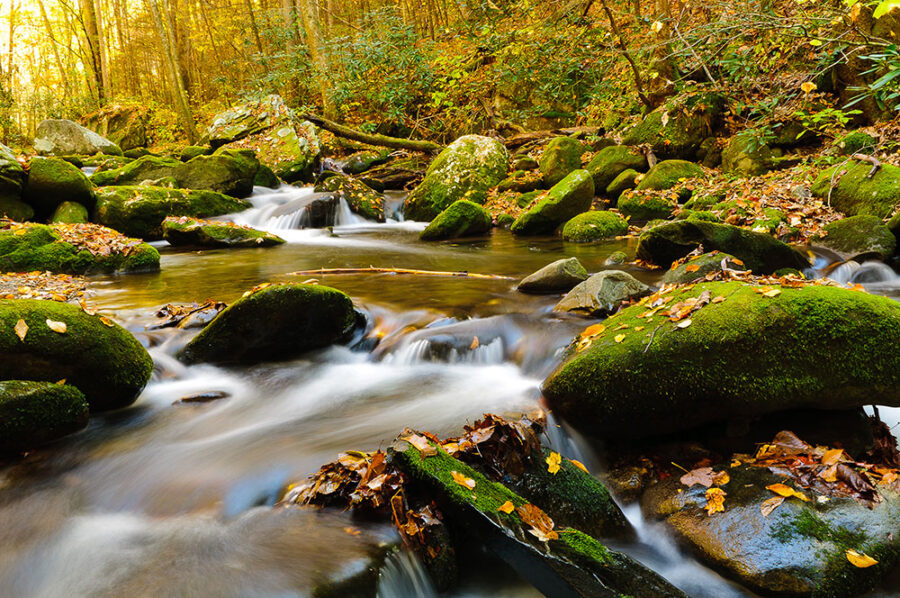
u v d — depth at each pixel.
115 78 33.75
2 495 2.80
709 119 11.79
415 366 4.42
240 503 2.74
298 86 21.31
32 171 9.06
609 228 9.32
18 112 26.17
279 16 20.36
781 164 10.02
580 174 10.08
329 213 11.43
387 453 2.78
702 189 9.96
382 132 18.58
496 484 2.61
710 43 8.02
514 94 17.19
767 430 3.24
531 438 3.01
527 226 9.91
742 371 3.08
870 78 9.54
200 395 3.91
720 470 3.01
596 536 2.76
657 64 11.81
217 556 2.31
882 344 3.03
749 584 2.41
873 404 3.11
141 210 9.79
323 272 7.06
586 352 3.44
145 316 5.16
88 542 2.46
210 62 30.78
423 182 12.39
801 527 2.53
